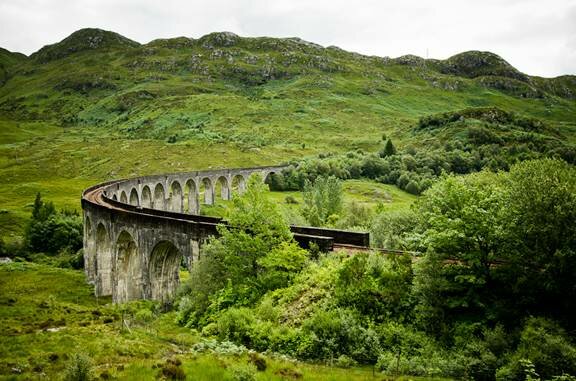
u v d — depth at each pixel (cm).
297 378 2020
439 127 18475
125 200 9238
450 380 2148
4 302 3928
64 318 3406
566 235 2464
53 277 6800
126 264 5556
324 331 2583
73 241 8350
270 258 3450
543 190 2595
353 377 2083
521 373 2070
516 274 2589
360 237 3838
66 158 18788
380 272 2936
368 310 2780
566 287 2441
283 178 13638
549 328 2252
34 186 13850
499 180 4334
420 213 4212
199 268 3753
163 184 10819
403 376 2169
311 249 3638
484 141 15562
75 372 1948
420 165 14075
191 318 3519
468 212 2717
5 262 7531
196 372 1973
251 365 2048
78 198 12506
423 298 2661
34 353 2397
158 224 4647
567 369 2055
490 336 2334
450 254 2806
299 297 3086
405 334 2553
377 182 13775
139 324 3428
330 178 8562
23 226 9700
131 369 2042
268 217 3734
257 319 2934
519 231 2611
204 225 4169
